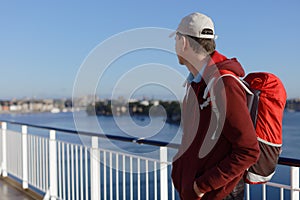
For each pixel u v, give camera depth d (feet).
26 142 15.15
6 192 14.83
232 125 3.93
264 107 4.23
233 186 4.26
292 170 5.70
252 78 4.49
